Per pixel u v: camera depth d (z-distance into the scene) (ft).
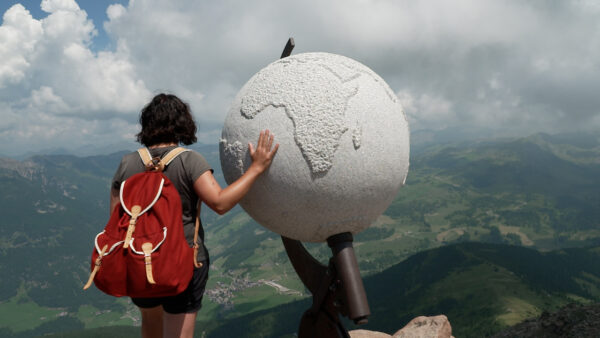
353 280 9.37
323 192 9.02
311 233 9.86
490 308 392.68
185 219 8.05
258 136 9.22
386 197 9.88
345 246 9.75
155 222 7.13
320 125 8.72
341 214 9.46
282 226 9.96
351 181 9.06
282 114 9.00
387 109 9.65
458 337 346.74
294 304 587.68
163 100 8.34
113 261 6.79
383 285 586.04
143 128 8.30
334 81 9.20
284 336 472.03
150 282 6.59
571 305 37.50
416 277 564.30
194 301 8.32
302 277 11.11
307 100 8.89
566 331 34.19
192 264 7.58
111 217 7.43
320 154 8.73
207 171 7.98
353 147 8.93
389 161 9.48
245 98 9.82
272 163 9.02
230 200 8.14
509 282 461.78
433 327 20.20
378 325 445.78
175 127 8.29
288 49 11.98
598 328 32.45
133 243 6.84
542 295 419.54
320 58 9.77
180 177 7.86
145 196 7.26
